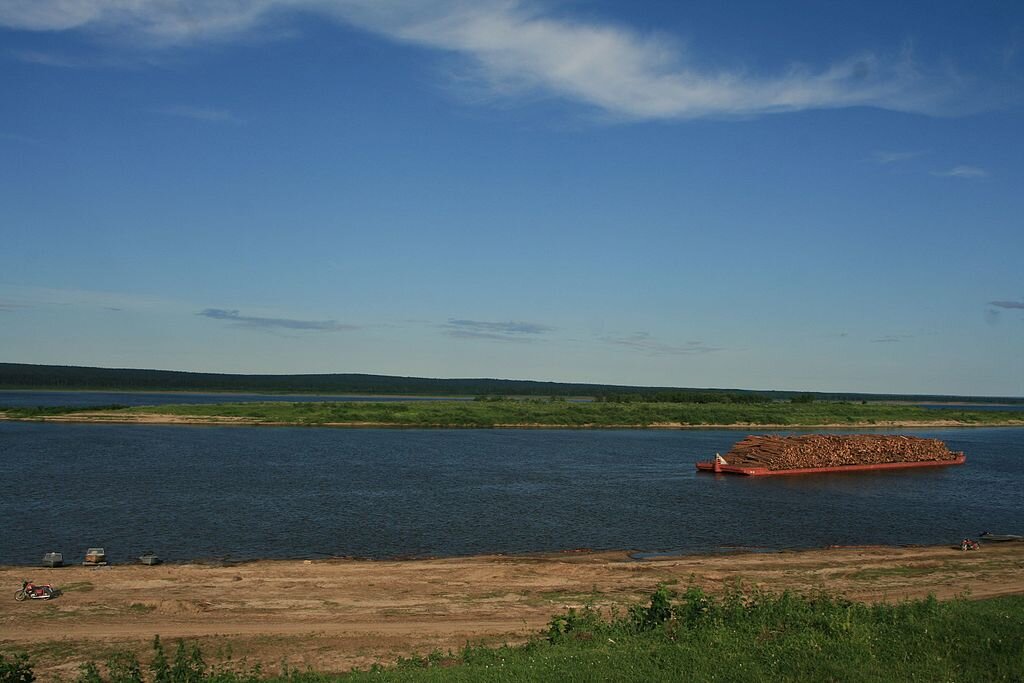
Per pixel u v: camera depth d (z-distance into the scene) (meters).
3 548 36.81
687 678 15.28
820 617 20.00
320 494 54.00
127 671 20.44
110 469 65.50
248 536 40.22
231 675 19.28
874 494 60.59
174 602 27.56
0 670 18.20
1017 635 17.56
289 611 26.92
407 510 48.56
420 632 24.59
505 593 29.56
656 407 170.25
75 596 28.42
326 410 143.50
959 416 178.62
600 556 37.25
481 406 163.00
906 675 15.49
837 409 179.00
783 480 68.75
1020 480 71.69
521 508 50.25
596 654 17.44
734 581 31.86
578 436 117.44
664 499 55.53
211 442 93.31
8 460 70.88
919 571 33.94
